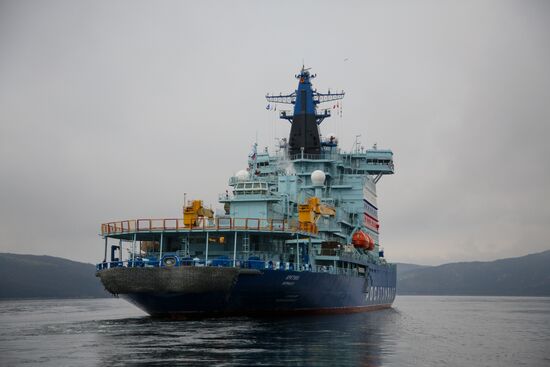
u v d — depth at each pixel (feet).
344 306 293.23
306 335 184.96
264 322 223.71
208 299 226.79
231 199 272.51
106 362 134.72
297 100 348.38
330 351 153.99
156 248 274.36
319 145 343.26
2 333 200.64
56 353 148.36
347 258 296.92
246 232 247.91
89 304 582.76
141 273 219.61
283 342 167.02
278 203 285.02
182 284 216.54
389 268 390.21
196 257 254.27
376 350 160.04
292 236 259.80
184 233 249.75
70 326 229.25
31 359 139.54
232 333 186.19
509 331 237.45
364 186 346.95
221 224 250.98
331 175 342.44
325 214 288.30
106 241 256.52
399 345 173.88
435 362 144.66
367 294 330.95
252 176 316.19
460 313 402.72
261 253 255.70
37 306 510.58
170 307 230.68
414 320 287.89
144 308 238.89
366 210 352.28
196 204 244.83
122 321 249.14
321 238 302.25
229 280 220.64
